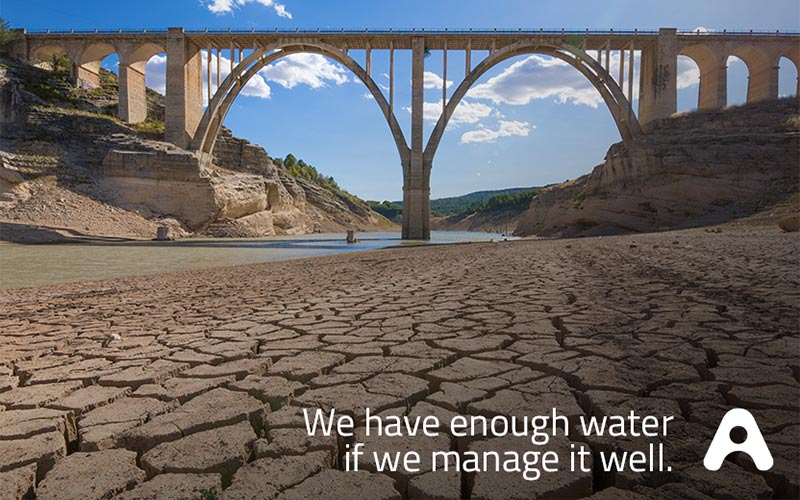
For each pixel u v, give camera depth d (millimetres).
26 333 5031
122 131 46312
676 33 43688
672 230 30406
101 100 51031
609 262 10711
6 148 41031
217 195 44438
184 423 2395
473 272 10094
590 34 44219
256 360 3580
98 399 2775
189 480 1857
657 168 35188
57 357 3918
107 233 36281
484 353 3627
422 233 44812
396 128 45438
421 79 44875
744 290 6039
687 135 37500
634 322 4496
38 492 1790
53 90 48000
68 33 48875
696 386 2742
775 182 30969
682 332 4039
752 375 2896
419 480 1820
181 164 42906
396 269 11961
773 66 44062
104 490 1793
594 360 3312
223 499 1701
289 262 17172
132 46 47469
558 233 43188
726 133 37125
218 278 11242
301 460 1997
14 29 49219
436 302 6188
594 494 1721
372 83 45875
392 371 3232
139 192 42531
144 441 2238
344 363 3559
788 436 2086
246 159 61531
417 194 44969
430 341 4059
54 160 40812
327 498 1699
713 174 33000
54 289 9531
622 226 36812
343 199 117812
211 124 48562
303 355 3697
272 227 53969
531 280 8141
